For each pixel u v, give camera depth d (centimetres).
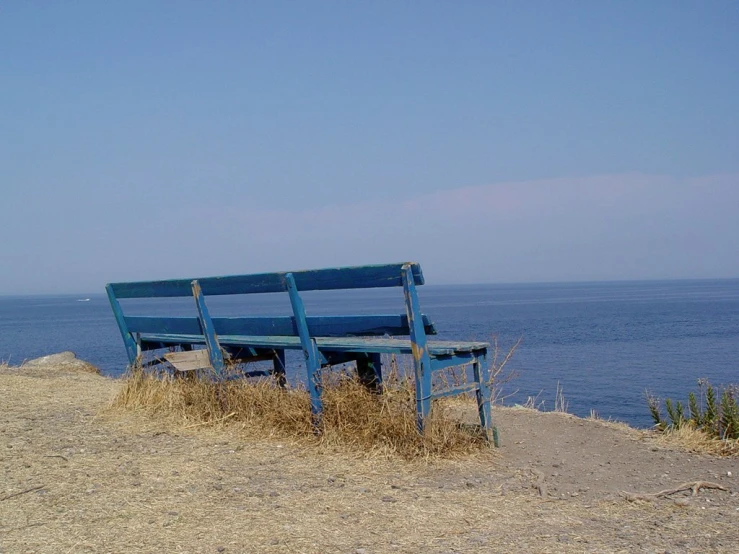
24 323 9019
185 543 421
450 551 408
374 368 730
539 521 464
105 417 766
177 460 601
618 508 500
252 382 748
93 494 511
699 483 557
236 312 9550
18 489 523
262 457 610
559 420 798
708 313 7762
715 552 408
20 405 857
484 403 661
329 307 11012
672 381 2192
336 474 563
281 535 433
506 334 4406
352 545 418
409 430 608
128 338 912
